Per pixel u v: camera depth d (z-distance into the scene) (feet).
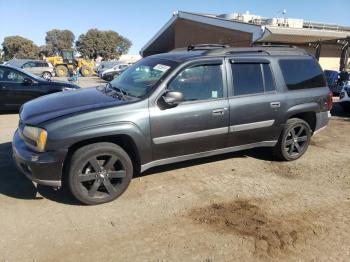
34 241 11.10
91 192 13.29
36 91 31.35
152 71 15.49
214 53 15.87
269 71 17.21
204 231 11.93
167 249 10.91
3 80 30.40
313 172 17.52
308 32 63.46
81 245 10.98
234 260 10.50
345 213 13.47
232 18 84.48
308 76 18.71
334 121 30.30
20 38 301.22
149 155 14.33
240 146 16.89
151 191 14.76
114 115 13.23
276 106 17.19
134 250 10.82
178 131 14.58
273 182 16.12
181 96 13.79
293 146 18.71
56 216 12.57
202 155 15.90
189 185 15.47
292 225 12.47
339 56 87.25
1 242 10.98
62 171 12.84
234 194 14.78
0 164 17.11
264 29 60.70
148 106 13.87
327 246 11.32
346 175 17.24
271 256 10.73
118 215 12.79
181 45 84.94
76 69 106.42
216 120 15.43
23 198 13.75
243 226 12.30
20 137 13.75
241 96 16.15
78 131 12.60
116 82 16.92
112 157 13.42
